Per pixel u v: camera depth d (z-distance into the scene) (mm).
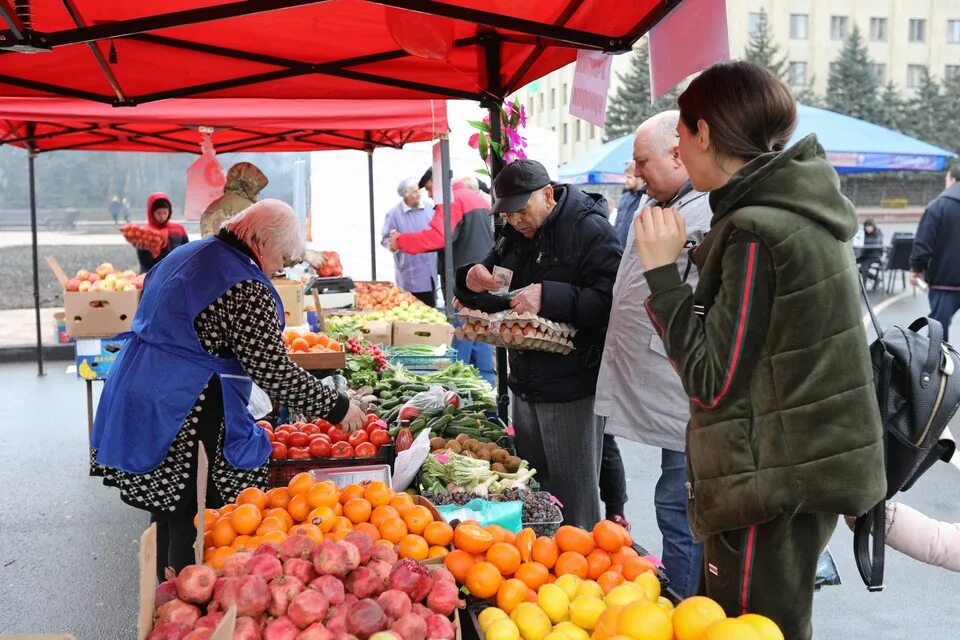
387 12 3557
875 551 2297
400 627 2062
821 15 65875
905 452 2285
